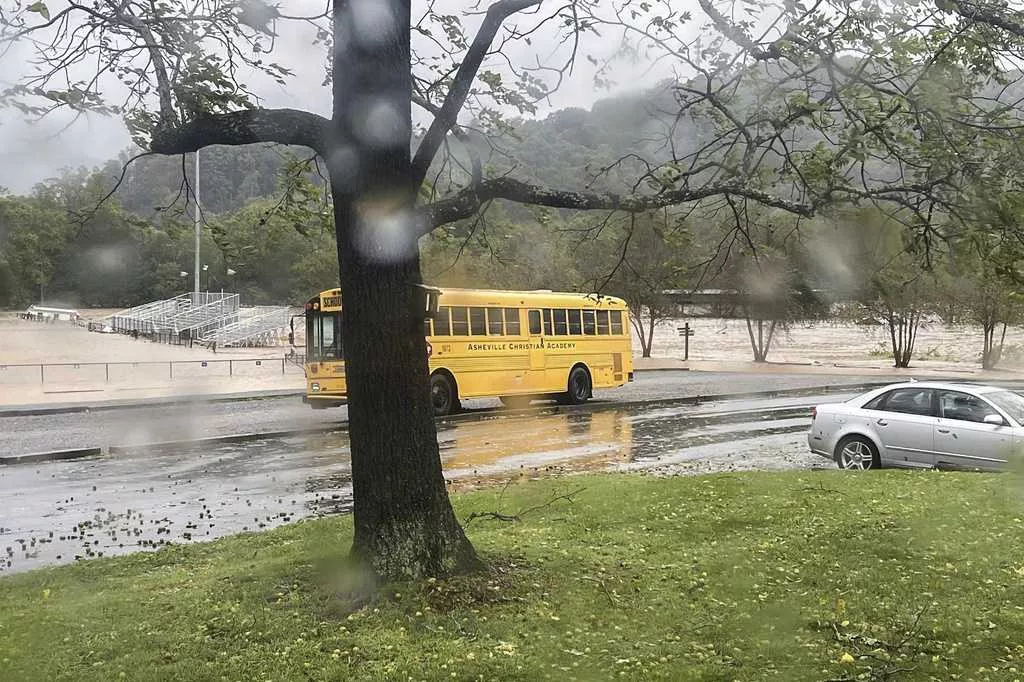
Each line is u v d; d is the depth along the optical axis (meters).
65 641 5.91
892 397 13.87
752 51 6.85
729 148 6.99
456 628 5.92
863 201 6.34
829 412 14.30
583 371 27.94
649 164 7.05
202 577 7.44
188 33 7.38
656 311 52.72
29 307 83.50
